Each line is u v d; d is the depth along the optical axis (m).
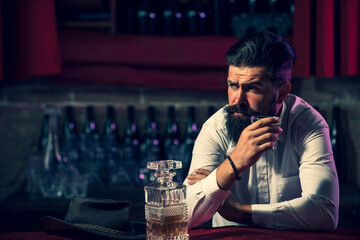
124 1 2.96
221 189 1.42
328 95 3.05
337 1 2.71
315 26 2.71
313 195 1.50
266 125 1.37
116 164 2.90
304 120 1.65
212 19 2.92
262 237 1.31
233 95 1.54
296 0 2.68
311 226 1.48
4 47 2.70
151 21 2.95
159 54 2.78
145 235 1.33
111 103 3.12
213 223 1.81
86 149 2.92
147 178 2.82
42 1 2.67
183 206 1.23
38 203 2.54
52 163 2.83
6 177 3.19
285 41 1.55
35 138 3.16
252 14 2.81
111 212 1.40
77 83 2.84
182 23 2.94
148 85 2.84
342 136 3.04
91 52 2.78
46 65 2.70
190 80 2.84
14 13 2.68
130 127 3.10
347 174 3.05
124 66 2.82
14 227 2.54
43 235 1.37
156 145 3.06
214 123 1.76
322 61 2.70
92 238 1.33
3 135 3.16
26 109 3.15
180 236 1.22
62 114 3.12
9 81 3.13
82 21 2.87
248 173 1.70
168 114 3.11
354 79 3.02
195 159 1.74
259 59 1.49
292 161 1.68
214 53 2.76
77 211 1.40
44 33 2.68
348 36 2.70
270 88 1.51
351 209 2.51
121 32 2.98
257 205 1.49
